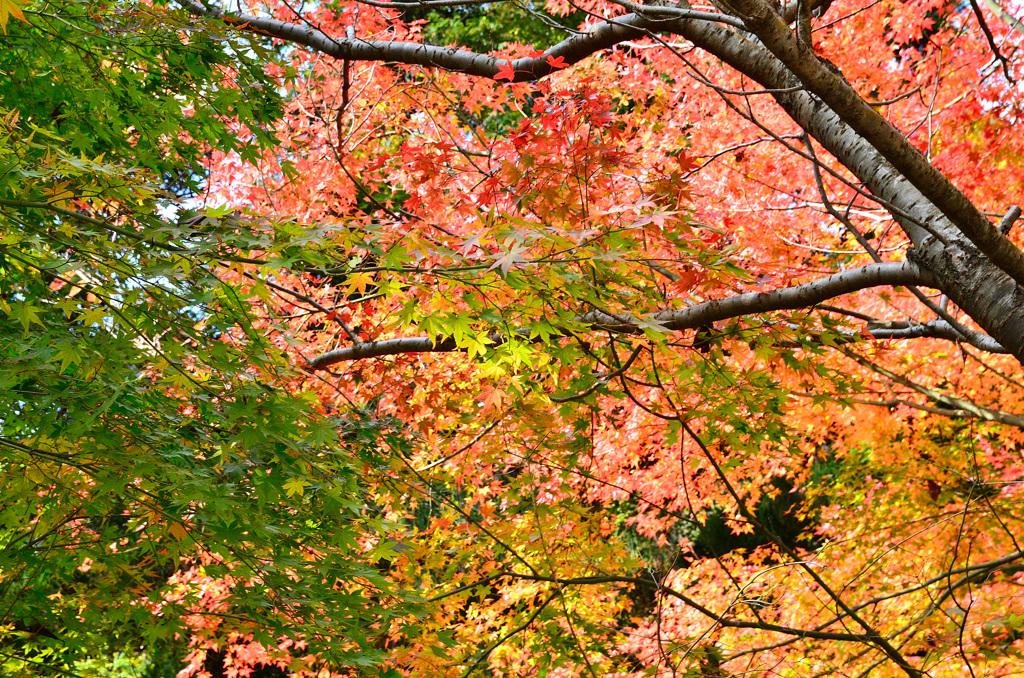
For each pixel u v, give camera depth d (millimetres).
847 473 6617
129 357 2916
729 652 5023
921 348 5500
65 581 3980
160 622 3754
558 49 3391
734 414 3715
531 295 2936
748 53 2691
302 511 3438
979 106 4352
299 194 5621
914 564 5531
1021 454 6477
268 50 3553
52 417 2799
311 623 3170
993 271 2387
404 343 4027
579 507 4277
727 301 3076
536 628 4246
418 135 5930
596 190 3422
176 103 3785
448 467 4773
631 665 5164
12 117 2596
